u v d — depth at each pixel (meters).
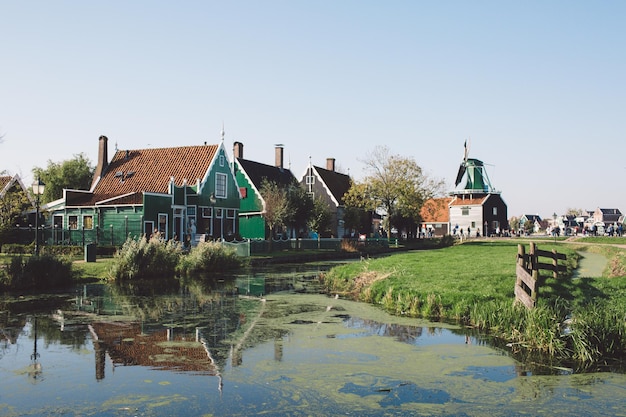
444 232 96.38
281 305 17.00
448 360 10.22
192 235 37.88
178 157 41.91
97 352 10.74
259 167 55.00
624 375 9.27
